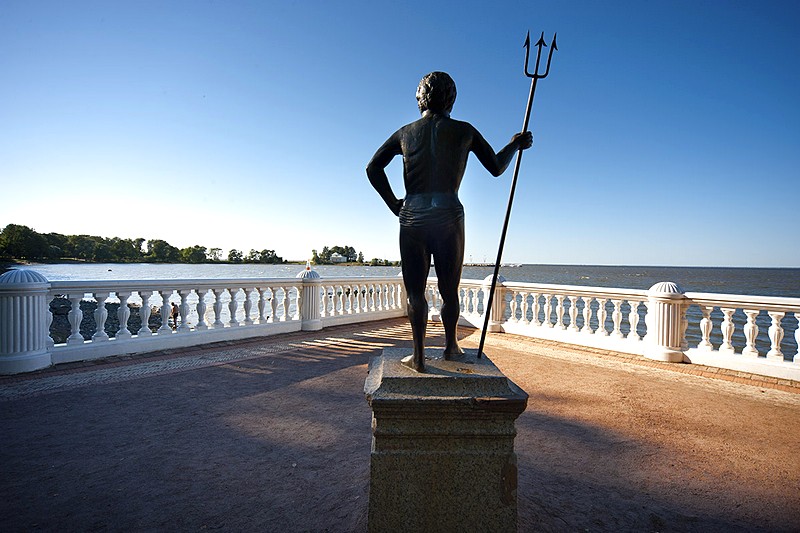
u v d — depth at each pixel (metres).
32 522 2.98
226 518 3.06
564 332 9.98
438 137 2.66
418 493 2.38
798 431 4.76
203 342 9.28
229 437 4.46
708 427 4.87
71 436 4.45
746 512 3.24
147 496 3.34
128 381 6.49
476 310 12.37
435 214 2.60
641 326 23.89
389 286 14.37
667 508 3.28
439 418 2.36
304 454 4.08
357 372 7.16
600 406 5.57
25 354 6.82
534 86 2.81
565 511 3.20
